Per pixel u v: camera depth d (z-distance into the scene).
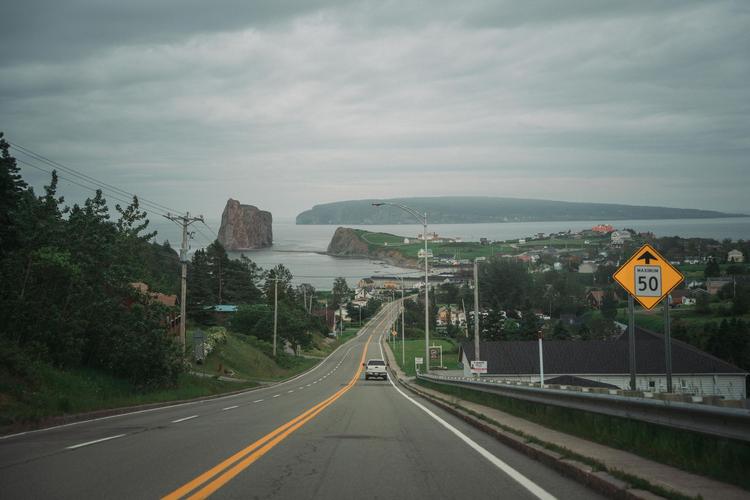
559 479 9.34
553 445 11.27
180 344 37.56
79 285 30.73
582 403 13.60
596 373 60.84
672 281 14.43
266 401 31.44
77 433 15.80
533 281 129.75
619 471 8.39
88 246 31.95
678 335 67.06
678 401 9.40
